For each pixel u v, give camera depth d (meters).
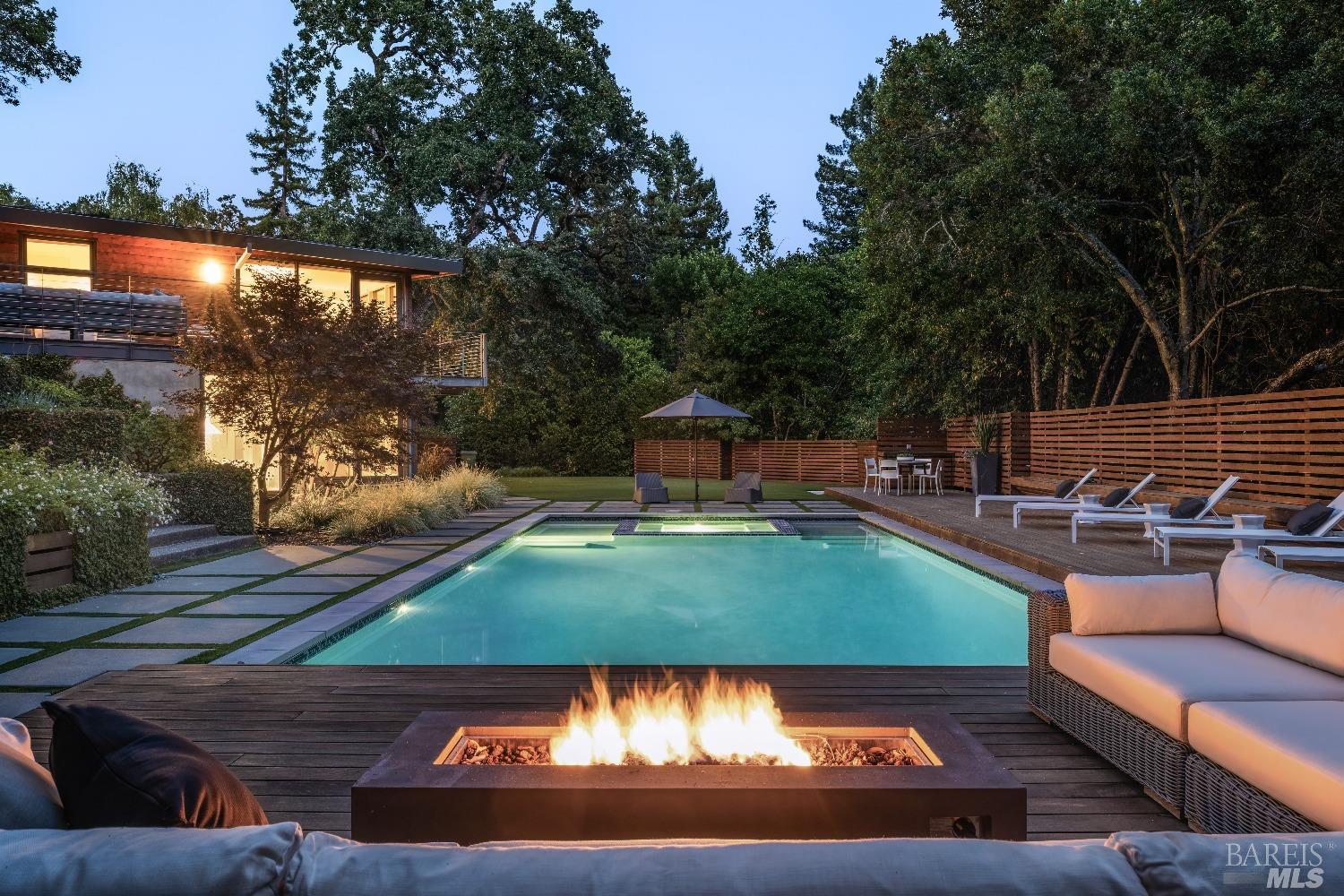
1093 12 12.62
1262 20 11.59
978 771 2.10
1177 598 3.56
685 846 1.07
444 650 5.89
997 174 12.72
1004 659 5.66
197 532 9.62
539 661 5.60
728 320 26.20
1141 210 14.42
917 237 15.67
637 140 32.31
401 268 17.61
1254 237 11.65
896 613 7.18
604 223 31.89
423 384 11.59
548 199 29.95
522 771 2.12
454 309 25.66
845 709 3.95
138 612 6.16
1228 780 2.49
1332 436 8.94
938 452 19.47
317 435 11.18
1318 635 3.02
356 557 9.05
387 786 2.04
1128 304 15.30
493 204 30.16
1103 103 12.71
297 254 16.44
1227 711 2.57
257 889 0.99
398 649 5.94
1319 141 9.99
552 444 28.80
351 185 28.59
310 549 9.72
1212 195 11.38
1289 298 12.77
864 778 2.05
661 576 8.95
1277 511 7.99
